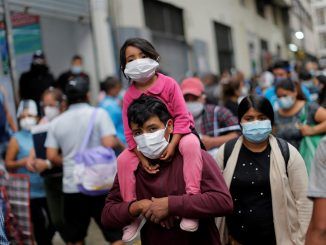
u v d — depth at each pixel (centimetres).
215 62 1611
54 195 441
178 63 1316
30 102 473
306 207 275
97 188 386
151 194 243
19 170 463
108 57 932
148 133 234
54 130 405
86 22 909
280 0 2794
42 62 739
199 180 234
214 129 411
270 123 284
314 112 424
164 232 243
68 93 405
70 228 405
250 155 289
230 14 1859
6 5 675
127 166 246
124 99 259
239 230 289
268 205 281
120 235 400
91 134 397
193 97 414
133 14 1034
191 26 1401
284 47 3172
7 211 377
